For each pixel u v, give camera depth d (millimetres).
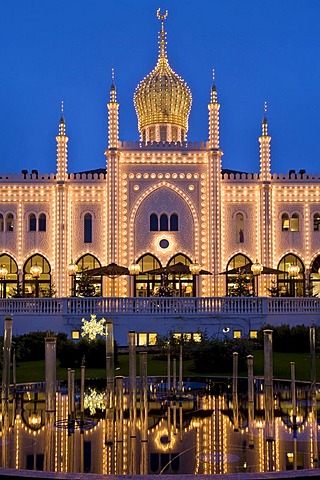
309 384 22891
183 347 31125
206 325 39656
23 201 54656
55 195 53875
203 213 53438
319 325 41406
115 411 17344
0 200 54719
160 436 14641
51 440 14312
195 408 17984
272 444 13938
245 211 54594
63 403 18906
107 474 11555
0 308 40094
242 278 50906
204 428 15461
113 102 53219
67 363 29906
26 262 54406
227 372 26891
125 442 14102
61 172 53938
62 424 15883
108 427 15570
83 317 39500
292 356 34094
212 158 53156
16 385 22859
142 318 39531
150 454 13148
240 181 54562
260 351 35844
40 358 33812
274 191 54875
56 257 53156
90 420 16406
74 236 53938
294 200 54938
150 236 53281
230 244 54312
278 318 40906
